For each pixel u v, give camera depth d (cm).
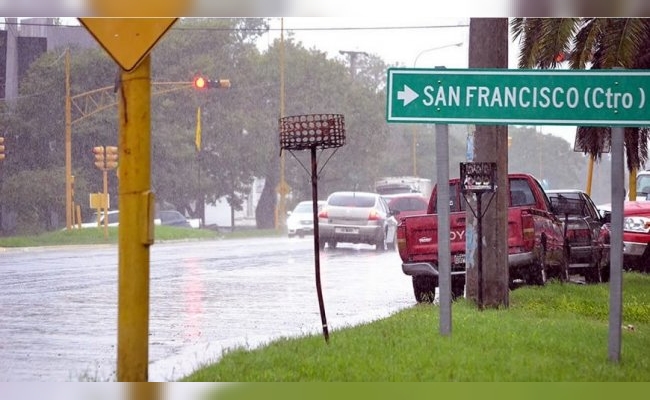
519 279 4328
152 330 3089
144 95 1703
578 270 4803
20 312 3519
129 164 1706
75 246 9112
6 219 12619
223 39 14575
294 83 15238
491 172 3177
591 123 2162
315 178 2519
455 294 4216
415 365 2156
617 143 2130
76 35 14738
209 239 10744
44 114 12950
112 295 4100
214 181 14775
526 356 2272
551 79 2202
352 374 2083
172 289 4425
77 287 4453
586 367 2159
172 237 10544
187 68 14162
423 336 2497
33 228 12556
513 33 4009
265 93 15125
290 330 3086
